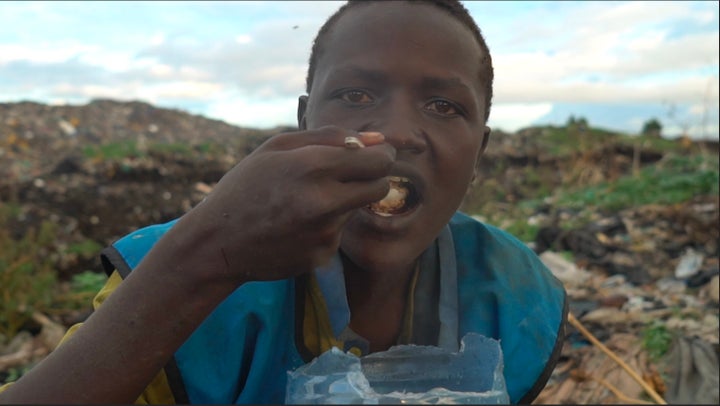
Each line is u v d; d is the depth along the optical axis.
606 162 17.34
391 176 1.27
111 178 13.28
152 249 1.12
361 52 1.31
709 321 5.52
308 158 1.04
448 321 1.49
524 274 1.62
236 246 1.06
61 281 7.75
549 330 1.58
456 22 1.37
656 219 9.82
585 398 4.36
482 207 13.02
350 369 1.08
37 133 15.66
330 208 1.03
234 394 1.40
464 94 1.33
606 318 5.80
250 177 1.06
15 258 6.89
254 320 1.41
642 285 7.14
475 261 1.61
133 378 1.10
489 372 1.20
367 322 1.48
